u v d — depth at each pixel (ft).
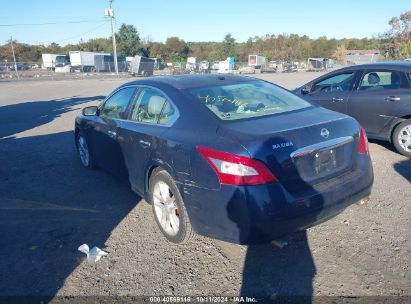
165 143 11.39
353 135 11.06
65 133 30.58
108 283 10.17
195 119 11.10
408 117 19.44
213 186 9.71
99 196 16.17
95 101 55.77
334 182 10.41
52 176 19.13
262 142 9.33
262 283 9.88
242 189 9.16
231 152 9.32
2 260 11.43
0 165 21.57
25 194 16.76
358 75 21.45
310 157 9.97
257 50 288.71
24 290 9.98
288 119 10.78
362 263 10.49
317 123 10.51
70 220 13.97
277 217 9.21
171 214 11.89
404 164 18.69
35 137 29.40
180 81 13.44
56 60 199.62
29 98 62.64
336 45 302.04
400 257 10.67
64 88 84.07
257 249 11.44
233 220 9.46
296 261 10.75
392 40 136.05
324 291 9.45
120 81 110.22
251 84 13.80
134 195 16.16
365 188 11.16
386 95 19.84
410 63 20.48
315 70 211.00
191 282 10.07
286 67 206.69
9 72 185.88
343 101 21.71
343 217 13.14
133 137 13.44
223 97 12.19
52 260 11.35
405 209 13.60
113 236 12.69
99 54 190.60
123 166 14.89
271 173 9.22
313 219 9.86
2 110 47.39
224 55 292.61
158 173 12.05
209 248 11.66
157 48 313.73
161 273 10.52
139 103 14.12
